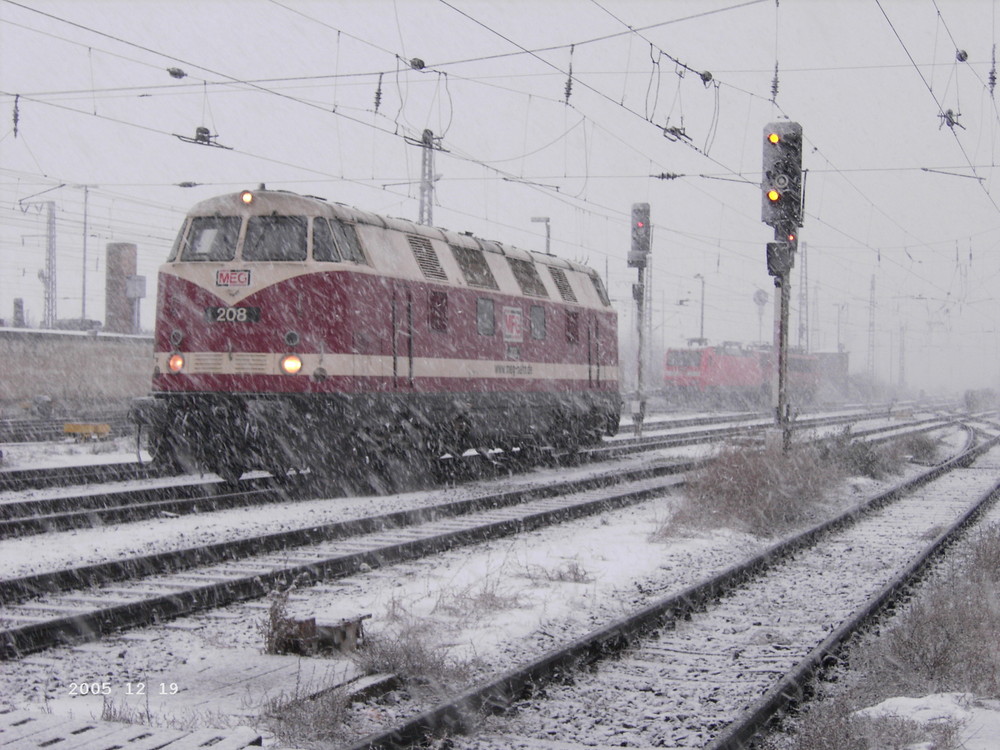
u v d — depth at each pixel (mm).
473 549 12258
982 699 6664
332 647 7391
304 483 17734
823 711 6203
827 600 9773
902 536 13906
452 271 18688
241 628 8336
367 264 16453
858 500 18078
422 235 18312
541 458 23078
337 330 15734
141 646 7750
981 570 10508
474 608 8828
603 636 7629
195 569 10664
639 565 11266
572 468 23219
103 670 7090
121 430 30141
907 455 26797
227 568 10711
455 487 18922
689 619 8945
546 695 6668
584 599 9453
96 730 5363
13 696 6480
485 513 15359
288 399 15477
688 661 7613
